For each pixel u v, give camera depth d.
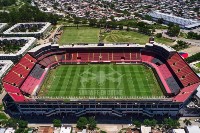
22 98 181.12
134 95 197.12
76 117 178.00
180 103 170.75
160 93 199.38
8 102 192.75
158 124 168.62
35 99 179.38
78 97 195.00
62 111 179.75
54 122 166.88
